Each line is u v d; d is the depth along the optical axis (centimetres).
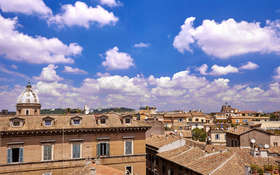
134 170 4316
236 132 6806
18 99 7144
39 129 3781
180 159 4219
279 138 6094
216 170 3241
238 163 3338
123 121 4444
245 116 14375
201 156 4000
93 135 4141
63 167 3894
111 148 4222
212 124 11006
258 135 6306
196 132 8544
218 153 3841
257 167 2697
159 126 7031
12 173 3628
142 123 4603
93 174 2648
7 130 3616
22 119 3822
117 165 4216
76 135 4044
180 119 13188
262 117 14038
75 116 4156
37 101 7250
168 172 4547
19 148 3703
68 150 3969
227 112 18362
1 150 3606
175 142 5128
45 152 3838
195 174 3566
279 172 2553
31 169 3731
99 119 4281
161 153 4934
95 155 4109
